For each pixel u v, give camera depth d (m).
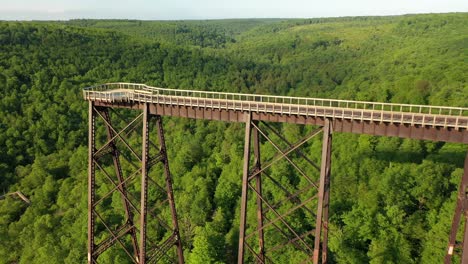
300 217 47.56
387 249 40.28
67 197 62.66
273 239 42.47
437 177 48.25
